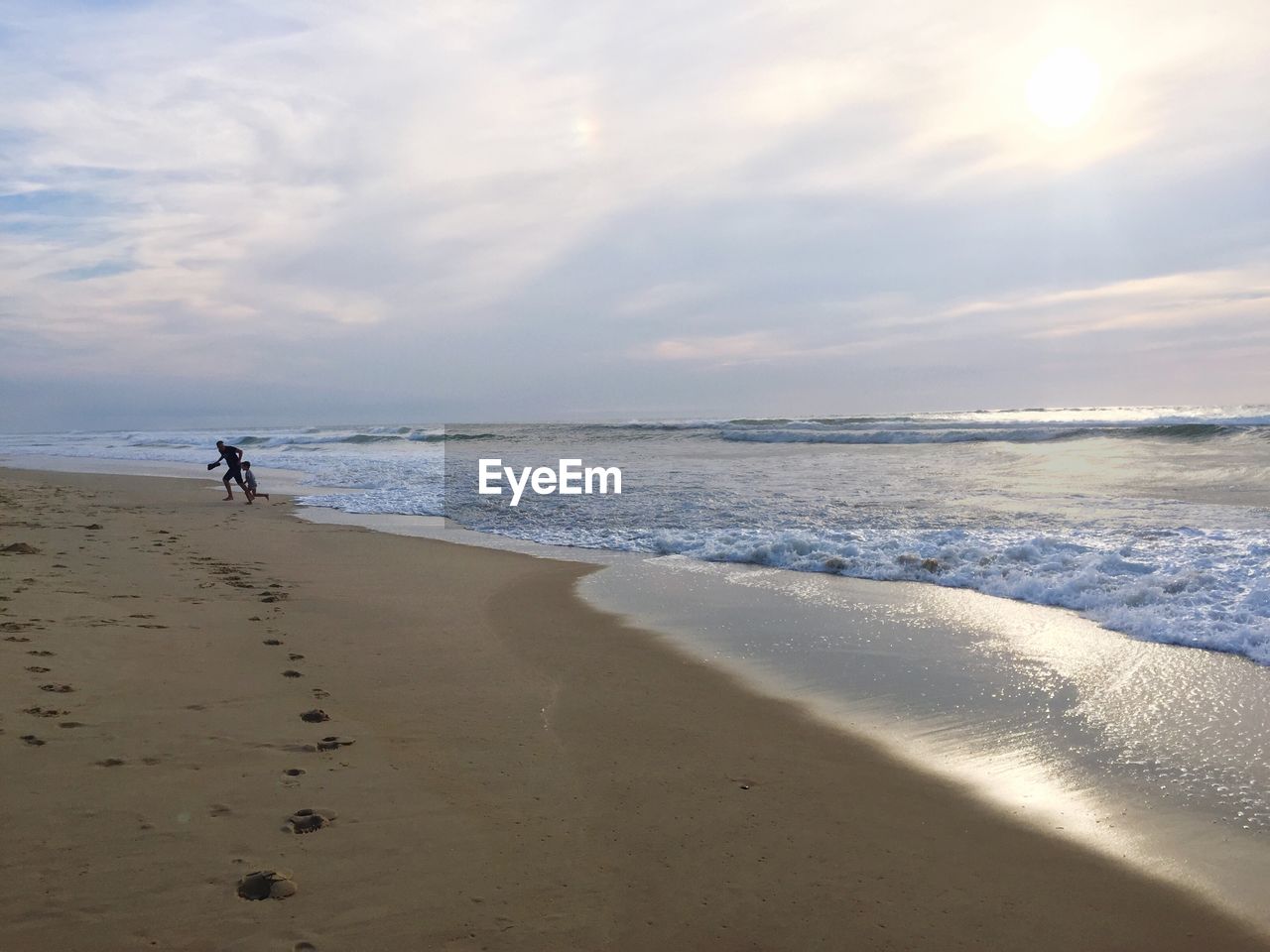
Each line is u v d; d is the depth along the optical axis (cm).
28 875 292
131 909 275
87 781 366
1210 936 292
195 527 1326
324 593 832
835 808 390
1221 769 438
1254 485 1477
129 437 6184
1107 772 436
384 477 2278
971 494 1513
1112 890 323
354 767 408
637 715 512
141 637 604
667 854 339
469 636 692
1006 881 328
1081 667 612
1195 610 723
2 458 3788
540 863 326
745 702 545
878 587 898
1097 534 1056
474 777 407
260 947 260
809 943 280
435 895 297
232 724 451
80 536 1127
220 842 324
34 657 530
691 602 837
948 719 514
